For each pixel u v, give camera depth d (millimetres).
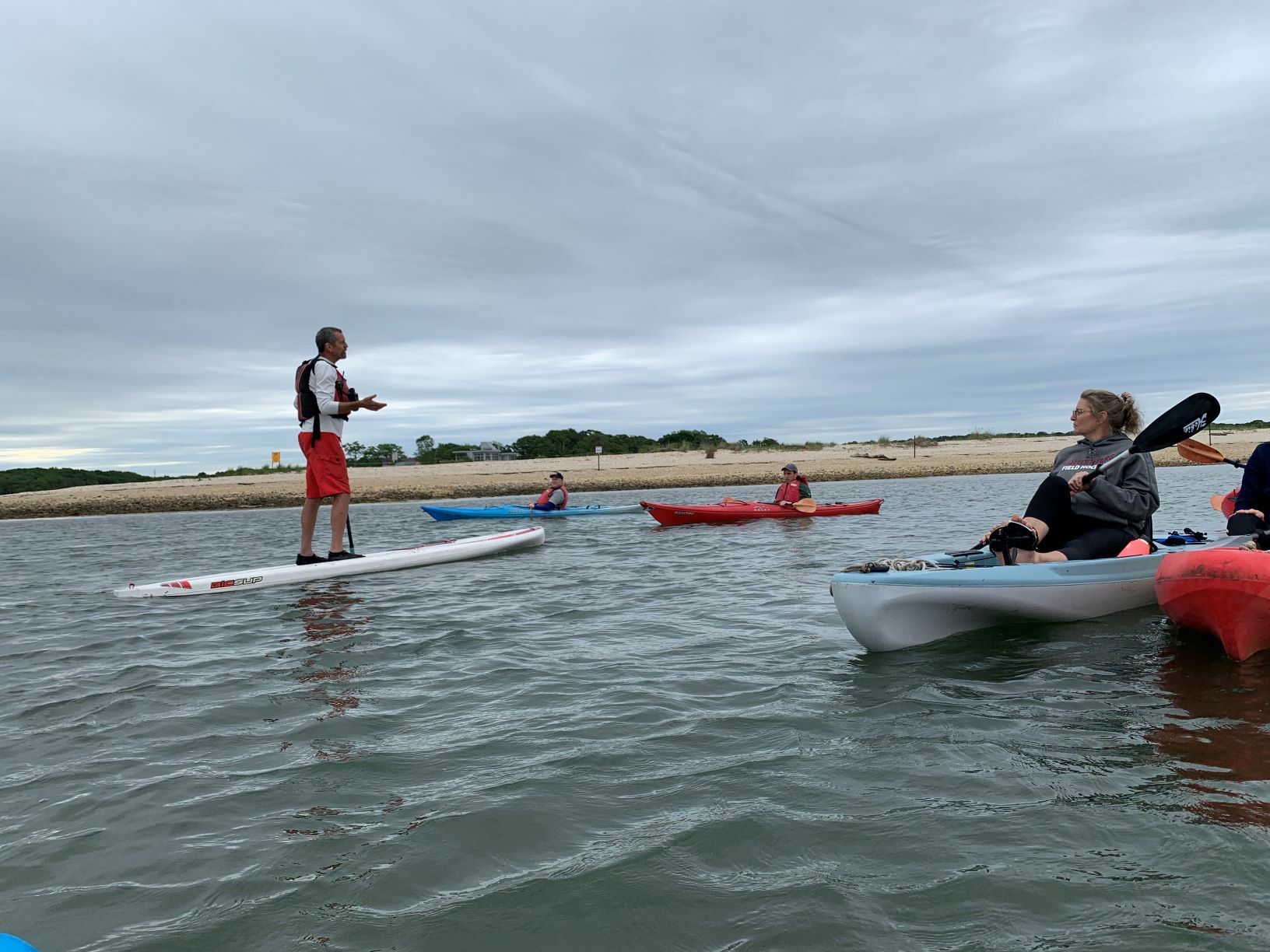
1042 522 5195
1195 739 3166
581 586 7848
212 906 2254
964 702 3783
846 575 4820
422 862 2455
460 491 29500
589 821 2688
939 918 2061
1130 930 1965
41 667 5168
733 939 2012
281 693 4352
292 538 15234
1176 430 5207
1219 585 4227
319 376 8656
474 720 3791
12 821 2855
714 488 29656
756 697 4016
